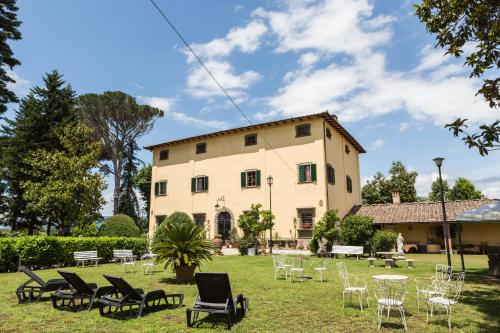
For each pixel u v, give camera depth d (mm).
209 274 6273
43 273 12953
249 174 25734
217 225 26406
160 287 10102
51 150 26031
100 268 14867
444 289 7047
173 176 29938
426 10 6992
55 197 20812
